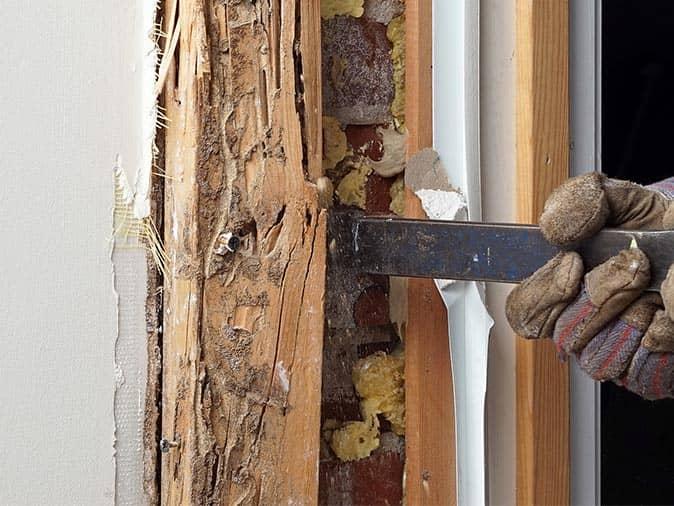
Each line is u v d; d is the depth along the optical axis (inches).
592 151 36.1
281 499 28.0
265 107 27.6
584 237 24.3
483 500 32.2
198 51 26.6
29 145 26.2
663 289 22.3
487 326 31.7
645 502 74.2
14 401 26.2
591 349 24.9
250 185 27.5
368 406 33.2
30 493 26.6
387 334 33.8
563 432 34.4
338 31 32.2
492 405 33.6
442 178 32.4
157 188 28.3
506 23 33.5
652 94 82.7
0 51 25.6
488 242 26.9
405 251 28.3
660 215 24.9
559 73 34.0
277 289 27.7
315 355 28.3
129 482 28.4
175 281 27.4
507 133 33.8
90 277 27.5
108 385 27.9
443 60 32.4
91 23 27.1
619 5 78.7
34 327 26.5
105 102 27.5
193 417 27.0
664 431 76.5
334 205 32.5
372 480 33.3
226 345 27.3
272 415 27.8
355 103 32.6
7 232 26.0
